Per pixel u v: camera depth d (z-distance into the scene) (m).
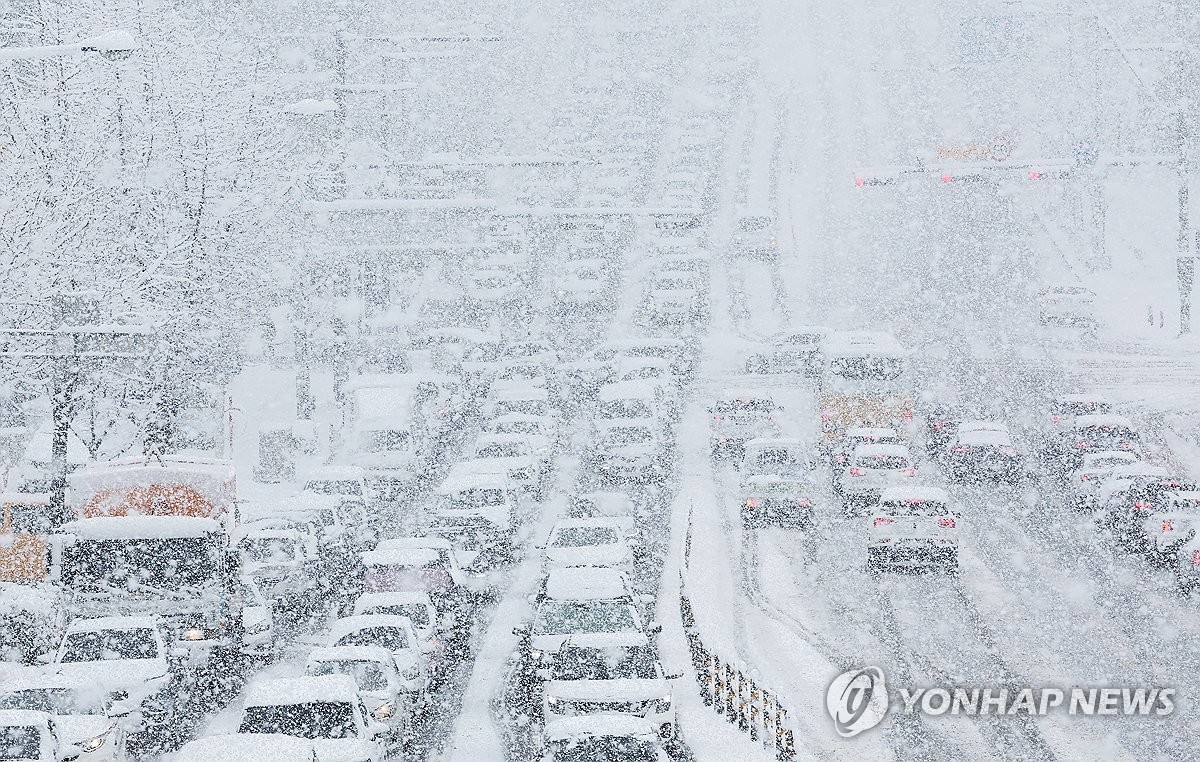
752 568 126.06
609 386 176.88
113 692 84.94
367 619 91.12
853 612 109.50
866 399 176.25
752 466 148.25
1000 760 73.75
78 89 152.62
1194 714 81.25
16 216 134.50
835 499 158.75
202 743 63.91
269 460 175.88
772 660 95.19
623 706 78.50
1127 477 140.62
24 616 103.38
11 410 157.00
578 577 98.06
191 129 160.88
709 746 78.50
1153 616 106.31
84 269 141.88
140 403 149.75
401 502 167.25
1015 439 184.88
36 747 67.88
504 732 83.88
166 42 164.38
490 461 158.88
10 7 156.75
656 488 166.38
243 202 165.88
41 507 118.44
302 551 125.69
